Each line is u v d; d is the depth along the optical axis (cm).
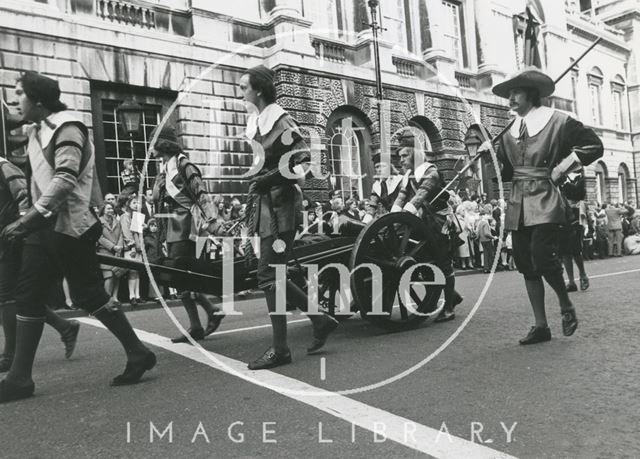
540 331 379
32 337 303
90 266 311
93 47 1025
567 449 206
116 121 1073
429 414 248
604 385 278
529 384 286
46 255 298
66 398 299
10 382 298
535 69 389
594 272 955
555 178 374
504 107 1808
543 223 370
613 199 2753
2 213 365
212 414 260
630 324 427
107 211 771
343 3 1423
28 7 955
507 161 405
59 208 292
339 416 250
